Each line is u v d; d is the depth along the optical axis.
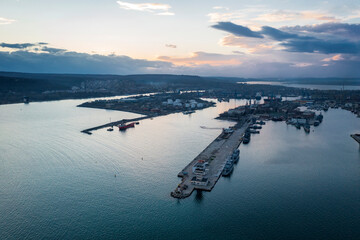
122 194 194.88
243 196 193.38
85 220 165.12
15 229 156.75
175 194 191.25
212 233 155.25
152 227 159.50
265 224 162.50
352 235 151.75
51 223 162.25
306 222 163.88
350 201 187.00
